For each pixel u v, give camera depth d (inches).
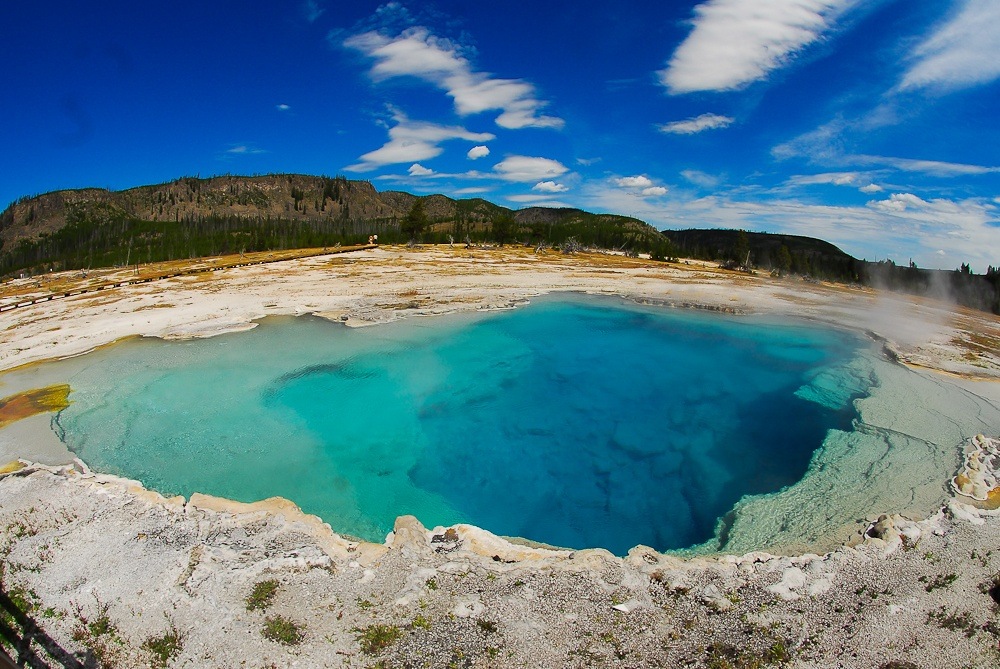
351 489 585.6
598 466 668.1
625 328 1250.6
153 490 535.5
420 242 3221.0
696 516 562.6
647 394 876.6
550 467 663.8
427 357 986.7
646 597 354.9
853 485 540.7
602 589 360.2
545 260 2536.9
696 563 396.5
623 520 560.1
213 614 330.0
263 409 749.3
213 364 895.1
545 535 535.8
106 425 679.1
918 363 908.0
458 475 639.1
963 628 331.3
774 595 358.6
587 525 552.1
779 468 637.3
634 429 762.8
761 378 930.7
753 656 307.1
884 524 436.1
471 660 300.5
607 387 903.1
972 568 384.5
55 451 612.1
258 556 386.0
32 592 348.2
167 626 321.4
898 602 351.6
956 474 539.2
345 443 683.4
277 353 957.2
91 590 350.0
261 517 439.5
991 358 942.4
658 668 299.7
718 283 1923.0
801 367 969.5
